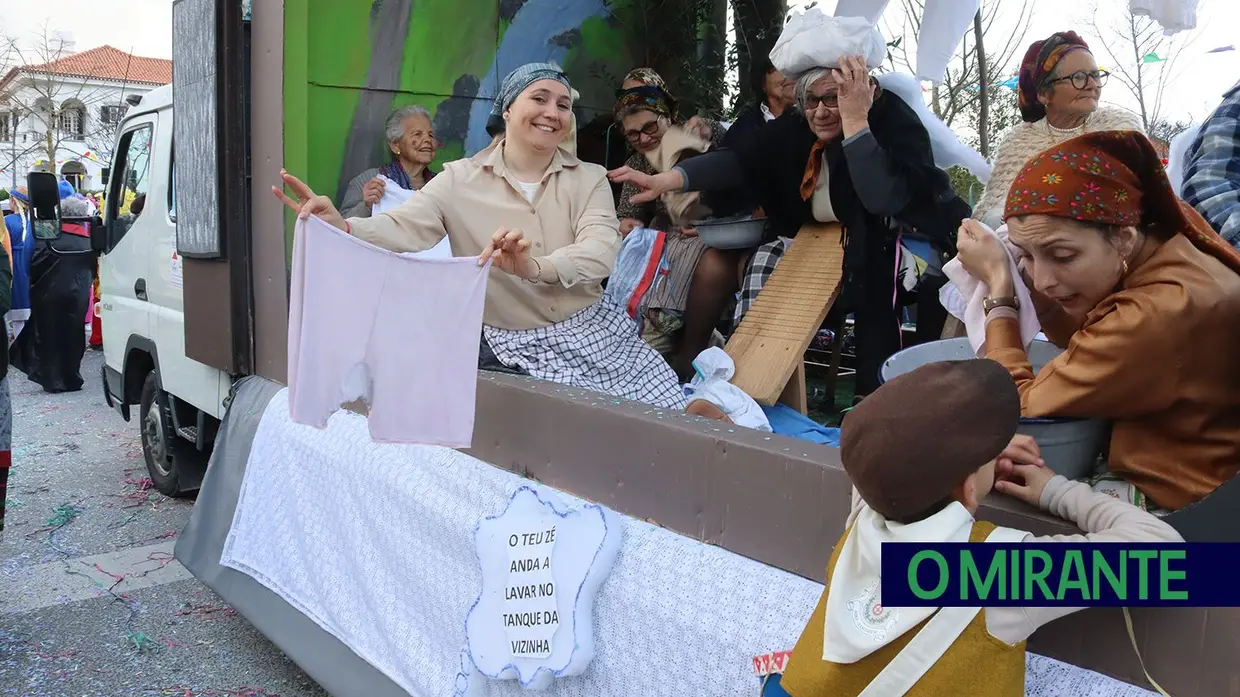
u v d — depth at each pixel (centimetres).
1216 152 180
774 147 309
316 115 364
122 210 505
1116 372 134
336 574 274
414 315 217
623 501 199
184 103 350
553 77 254
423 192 253
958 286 186
